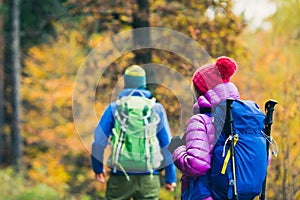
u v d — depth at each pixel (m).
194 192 4.61
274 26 14.43
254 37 14.06
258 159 4.57
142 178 6.78
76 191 18.61
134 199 6.93
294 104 9.17
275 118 8.87
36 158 20.00
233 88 4.70
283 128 8.52
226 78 4.71
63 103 18.14
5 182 16.23
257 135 4.61
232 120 4.51
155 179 6.85
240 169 4.53
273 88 11.49
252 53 13.05
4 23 23.16
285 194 7.93
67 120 19.16
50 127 19.56
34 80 18.94
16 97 21.36
